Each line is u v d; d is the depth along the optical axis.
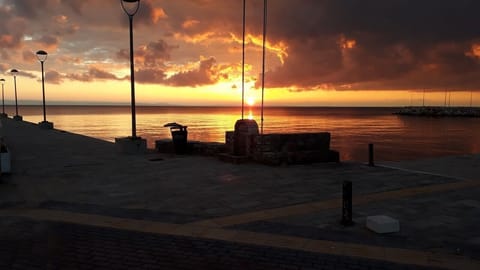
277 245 5.23
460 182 9.34
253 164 12.16
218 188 8.72
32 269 4.59
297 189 8.59
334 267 4.57
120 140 15.11
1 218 6.54
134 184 9.20
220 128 74.94
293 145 12.52
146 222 6.27
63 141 19.91
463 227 5.97
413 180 9.59
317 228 5.93
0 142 11.22
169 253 5.01
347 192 6.00
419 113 196.75
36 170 11.16
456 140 57.69
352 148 45.88
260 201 7.55
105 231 5.86
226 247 5.19
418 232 5.75
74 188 8.80
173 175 10.33
